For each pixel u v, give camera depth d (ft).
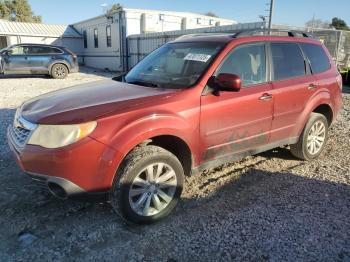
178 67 13.14
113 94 11.50
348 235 10.55
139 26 76.02
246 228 10.84
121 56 76.89
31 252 9.49
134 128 10.02
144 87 12.26
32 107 11.35
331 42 61.11
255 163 16.42
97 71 79.20
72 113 9.94
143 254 9.53
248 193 13.24
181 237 10.34
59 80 53.62
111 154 9.68
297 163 16.56
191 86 11.68
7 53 52.24
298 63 15.39
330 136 21.40
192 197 12.84
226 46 12.78
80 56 103.71
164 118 10.57
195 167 11.96
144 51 70.38
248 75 13.24
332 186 13.99
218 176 14.79
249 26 45.96
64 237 10.19
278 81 14.25
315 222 11.24
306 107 15.46
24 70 53.31
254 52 13.61
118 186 10.07
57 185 9.68
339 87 17.42
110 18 79.97
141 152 10.38
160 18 77.41
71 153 9.35
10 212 11.44
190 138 11.35
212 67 12.11
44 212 11.50
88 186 9.71
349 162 16.83
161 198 11.19
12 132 11.27
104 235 10.36
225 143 12.59
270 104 13.69
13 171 14.73
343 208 12.19
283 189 13.64
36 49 54.08
